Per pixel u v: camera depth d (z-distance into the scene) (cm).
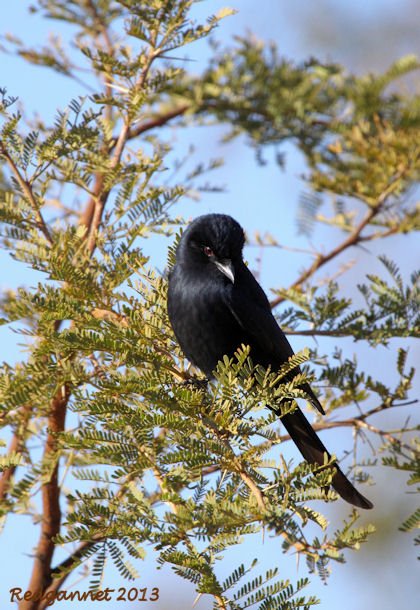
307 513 722
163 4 1016
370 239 1212
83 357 905
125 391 795
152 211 1022
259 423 796
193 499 759
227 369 810
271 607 700
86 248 980
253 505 707
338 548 692
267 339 1183
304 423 1077
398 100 1365
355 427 1049
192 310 1170
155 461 777
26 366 843
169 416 773
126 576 749
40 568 970
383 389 1047
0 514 811
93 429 784
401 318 1093
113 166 1025
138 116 1063
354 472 1011
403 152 1175
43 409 924
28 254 930
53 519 969
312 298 1124
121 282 953
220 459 770
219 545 707
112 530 714
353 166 1284
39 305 844
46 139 993
